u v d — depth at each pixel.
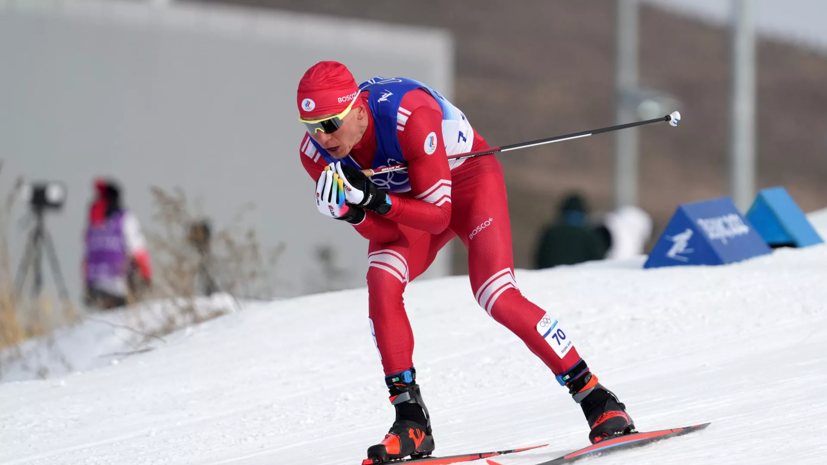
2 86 44.22
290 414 17.84
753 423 12.20
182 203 32.25
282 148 49.09
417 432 12.20
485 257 12.50
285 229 48.22
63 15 45.25
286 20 49.53
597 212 130.88
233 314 28.78
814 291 21.08
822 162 168.50
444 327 22.75
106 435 18.14
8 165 43.97
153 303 31.67
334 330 24.55
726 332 18.80
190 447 16.23
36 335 33.50
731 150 57.03
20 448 17.81
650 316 20.78
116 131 46.16
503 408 15.81
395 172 12.76
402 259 12.72
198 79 47.81
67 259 44.16
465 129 13.27
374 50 51.72
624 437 11.71
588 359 18.38
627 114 61.56
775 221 27.77
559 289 24.56
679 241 26.03
